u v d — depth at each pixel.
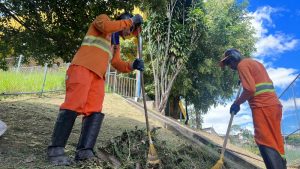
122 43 18.58
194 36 18.06
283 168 4.61
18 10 5.88
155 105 17.50
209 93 20.91
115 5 5.95
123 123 8.45
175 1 17.58
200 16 18.06
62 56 6.33
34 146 4.62
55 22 6.07
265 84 4.85
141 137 5.07
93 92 4.27
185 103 21.36
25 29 6.09
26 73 14.53
